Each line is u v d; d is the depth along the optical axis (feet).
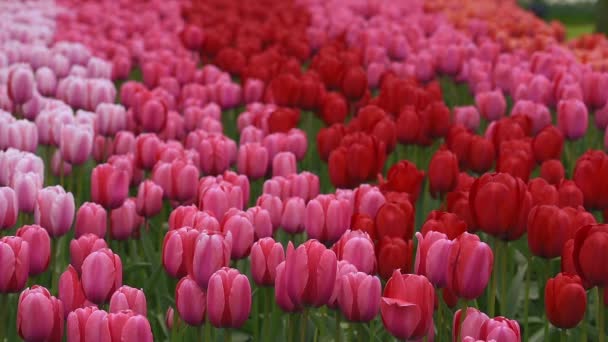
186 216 13.70
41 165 16.58
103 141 20.57
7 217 14.40
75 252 13.58
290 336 12.94
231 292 11.39
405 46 34.12
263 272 12.78
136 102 22.09
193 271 11.99
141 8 44.55
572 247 13.19
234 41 37.11
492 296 14.62
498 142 20.01
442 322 14.26
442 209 17.24
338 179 17.74
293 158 18.13
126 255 18.83
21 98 21.68
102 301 12.32
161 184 16.48
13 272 12.19
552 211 13.70
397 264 13.01
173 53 33.01
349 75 25.29
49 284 16.52
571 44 37.47
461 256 11.85
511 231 14.11
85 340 10.51
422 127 21.63
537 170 23.63
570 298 12.14
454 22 44.34
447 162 17.04
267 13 44.88
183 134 22.61
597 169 16.20
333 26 39.60
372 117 21.58
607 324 15.88
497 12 48.88
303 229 15.21
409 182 16.28
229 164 19.17
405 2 50.42
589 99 23.93
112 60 31.99
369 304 11.50
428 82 30.53
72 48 28.73
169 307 15.01
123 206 16.15
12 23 34.58
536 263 17.38
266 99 25.05
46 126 19.88
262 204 15.28
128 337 10.39
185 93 25.67
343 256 12.56
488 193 13.62
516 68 28.68
